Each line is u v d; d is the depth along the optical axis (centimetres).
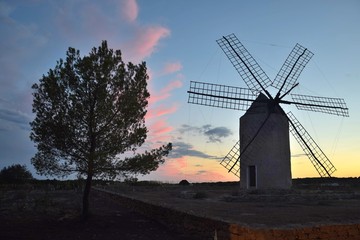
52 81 1574
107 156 1599
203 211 1636
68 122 1573
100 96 1580
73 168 1648
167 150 1742
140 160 1650
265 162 2575
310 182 4069
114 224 1553
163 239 1250
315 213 1603
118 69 1666
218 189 3975
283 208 1883
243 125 2708
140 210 1939
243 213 1577
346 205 2128
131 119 1650
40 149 1605
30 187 4072
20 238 1248
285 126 2672
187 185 4728
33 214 1848
